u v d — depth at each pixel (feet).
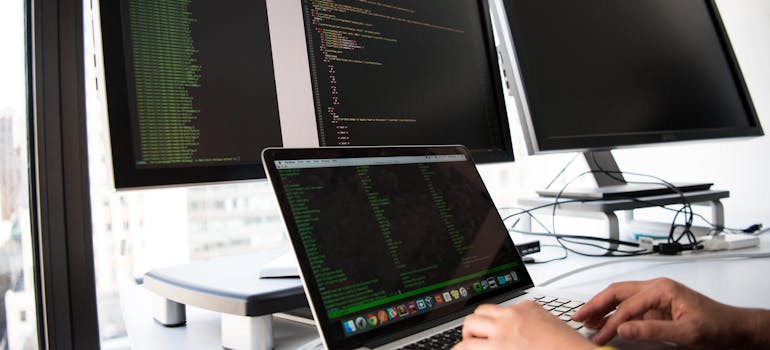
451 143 3.25
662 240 3.67
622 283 1.96
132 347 2.08
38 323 2.76
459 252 2.16
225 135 2.42
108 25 2.19
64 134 2.74
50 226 2.70
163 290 2.21
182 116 2.32
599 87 3.84
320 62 2.78
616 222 3.43
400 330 1.79
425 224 2.14
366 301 1.78
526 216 4.08
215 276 2.23
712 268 2.96
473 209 2.37
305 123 2.68
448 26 3.39
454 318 1.96
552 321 1.62
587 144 3.66
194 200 4.31
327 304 1.69
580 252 3.52
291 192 1.84
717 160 5.19
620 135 3.80
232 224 4.46
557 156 5.89
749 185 5.00
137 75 2.23
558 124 3.59
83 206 2.80
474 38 3.52
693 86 4.32
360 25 2.96
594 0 3.97
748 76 5.14
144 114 2.22
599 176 3.97
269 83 2.59
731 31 5.27
